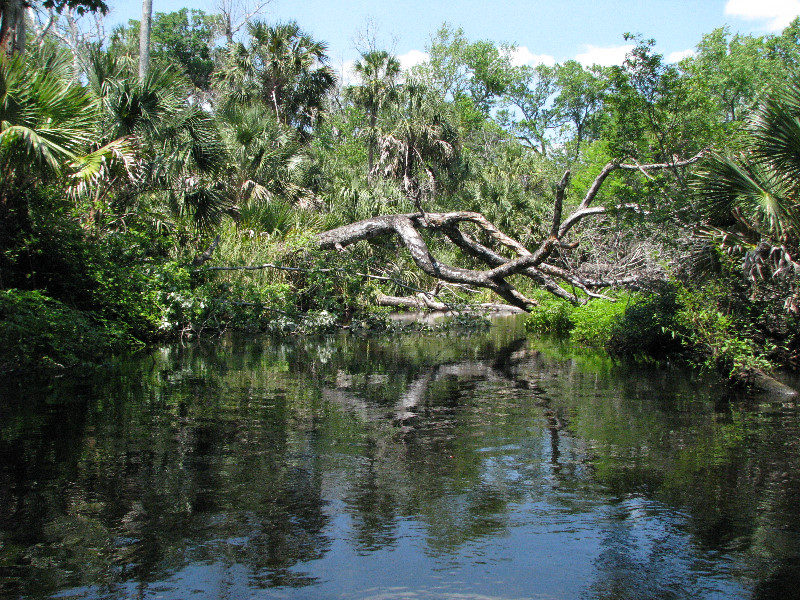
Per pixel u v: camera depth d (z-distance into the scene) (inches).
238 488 136.3
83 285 389.1
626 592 94.5
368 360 346.9
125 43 1044.5
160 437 177.5
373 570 100.6
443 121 1034.1
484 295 770.8
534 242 768.3
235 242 539.8
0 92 316.5
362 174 1000.2
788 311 307.0
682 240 358.6
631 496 133.4
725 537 113.7
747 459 159.5
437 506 127.3
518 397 241.4
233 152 637.9
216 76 1056.2
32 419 197.0
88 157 394.6
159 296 417.1
